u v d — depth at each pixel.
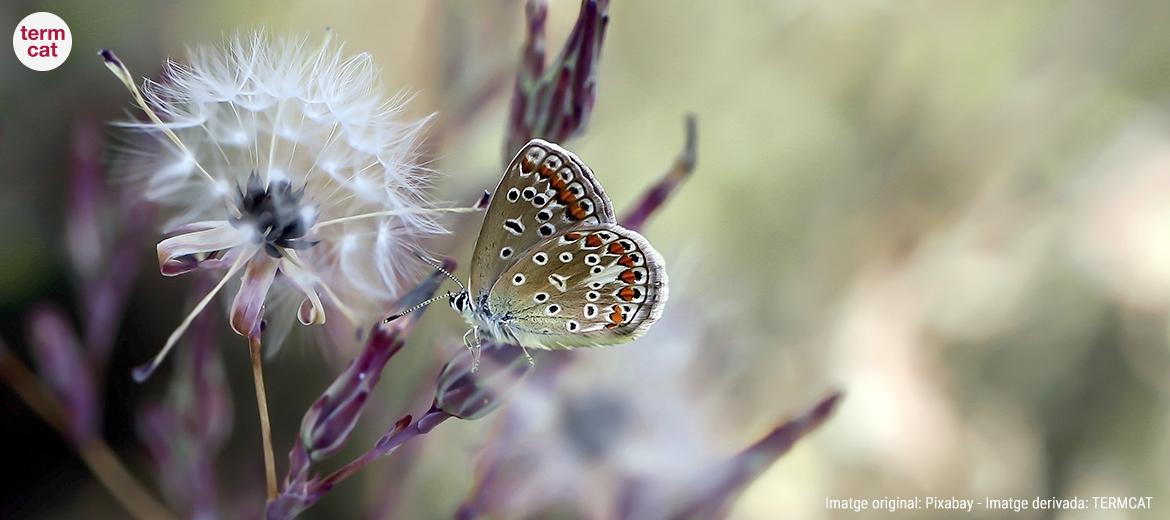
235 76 0.23
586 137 0.36
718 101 0.38
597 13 0.23
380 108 0.23
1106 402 0.35
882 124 0.37
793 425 0.24
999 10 0.38
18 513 0.32
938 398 0.33
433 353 0.25
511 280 0.23
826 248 0.36
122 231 0.25
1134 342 0.35
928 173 0.37
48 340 0.25
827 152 0.37
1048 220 0.36
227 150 0.23
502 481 0.24
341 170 0.23
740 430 0.30
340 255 0.23
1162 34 0.37
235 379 0.30
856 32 0.38
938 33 0.38
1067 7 0.37
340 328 0.24
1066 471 0.34
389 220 0.23
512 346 0.22
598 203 0.23
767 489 0.31
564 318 0.24
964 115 0.37
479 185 0.25
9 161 0.31
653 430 0.25
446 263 0.22
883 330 0.34
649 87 0.38
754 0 0.38
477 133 0.26
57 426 0.25
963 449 0.33
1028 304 0.35
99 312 0.25
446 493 0.26
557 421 0.25
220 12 0.31
